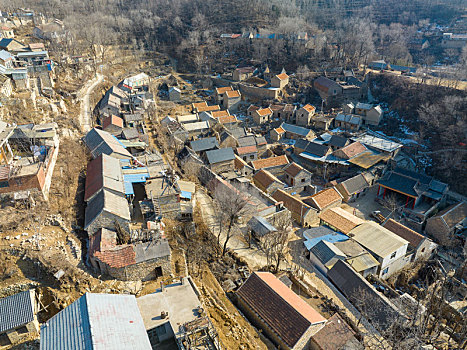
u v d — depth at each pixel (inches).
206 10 7682.1
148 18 7322.8
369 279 1836.9
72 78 3831.2
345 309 1565.0
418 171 3324.3
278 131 3814.0
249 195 2262.6
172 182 1829.5
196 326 1122.0
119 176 1788.9
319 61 5502.0
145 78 4987.7
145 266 1373.0
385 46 6432.1
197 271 1553.9
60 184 1785.2
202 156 2832.2
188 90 5113.2
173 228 1712.6
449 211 2395.4
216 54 6092.5
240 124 4143.7
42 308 1186.6
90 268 1365.7
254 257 1825.8
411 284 2033.7
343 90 4682.6
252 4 7657.5
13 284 1218.0
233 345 1184.8
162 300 1242.6
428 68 5137.8
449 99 3754.9
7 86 2519.7
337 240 2012.8
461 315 1673.2
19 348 1074.7
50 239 1400.1
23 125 2118.6
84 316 985.5
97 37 5487.2
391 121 4173.2
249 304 1412.4
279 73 5354.3
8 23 4982.8
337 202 2527.1
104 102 3442.4
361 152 3225.9
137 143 2571.4
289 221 2180.1
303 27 6545.3
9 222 1419.8
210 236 1845.5
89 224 1466.5
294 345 1227.2
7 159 1802.4
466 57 5088.6
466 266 2017.7
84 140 2327.8
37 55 3619.6
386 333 1389.0
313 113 4242.1
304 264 1884.8
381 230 2070.6
